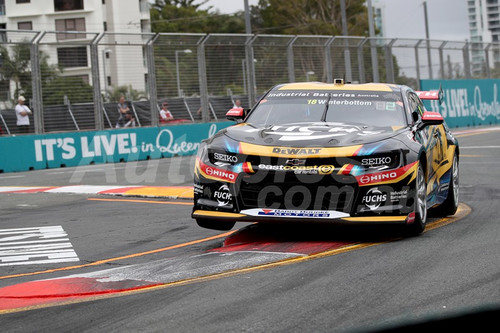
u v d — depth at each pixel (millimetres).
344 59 35812
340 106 10922
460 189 15859
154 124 29938
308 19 97250
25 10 78500
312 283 7340
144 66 29641
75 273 8570
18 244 10789
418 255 8570
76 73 27922
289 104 11117
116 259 9297
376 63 37562
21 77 26688
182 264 8508
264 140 9680
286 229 10844
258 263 8391
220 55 31719
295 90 11445
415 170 9477
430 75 41719
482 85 46281
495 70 48219
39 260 9492
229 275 7867
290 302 6641
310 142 9500
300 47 34031
